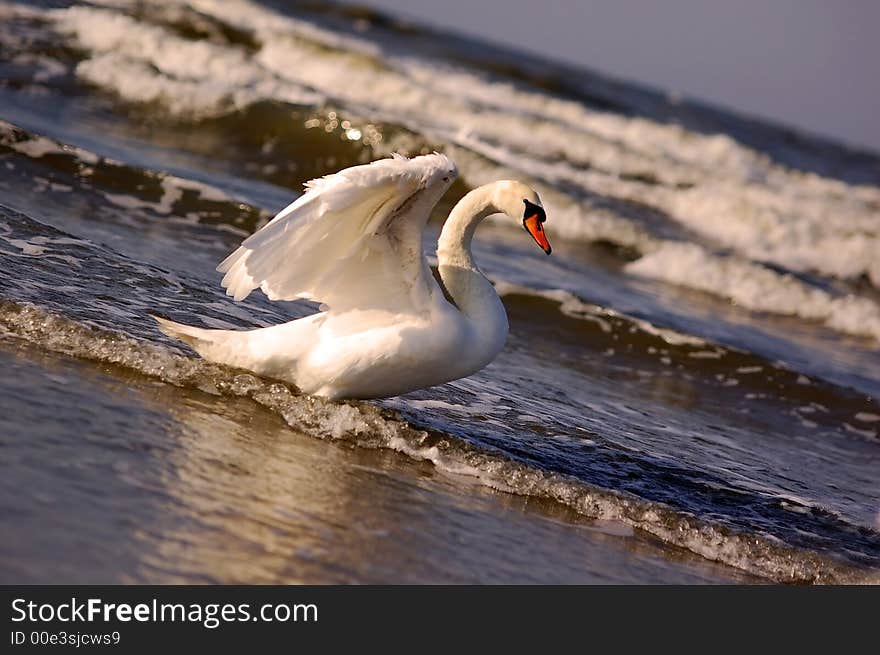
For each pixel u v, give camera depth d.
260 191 21.58
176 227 17.81
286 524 8.93
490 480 11.21
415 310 10.88
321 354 10.98
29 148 19.08
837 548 11.59
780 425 16.75
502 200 11.39
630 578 9.86
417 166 9.87
